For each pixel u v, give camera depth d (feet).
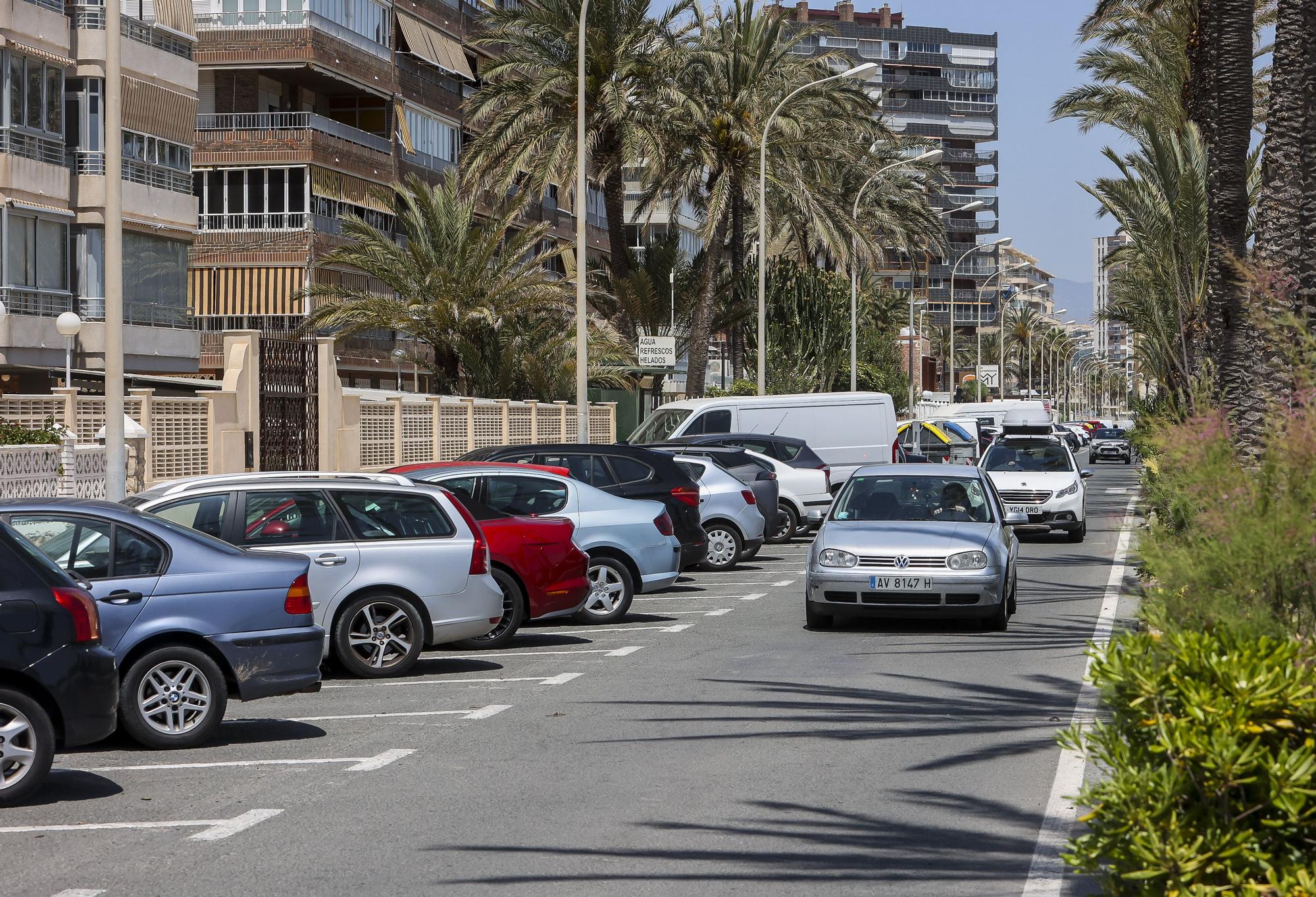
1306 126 68.39
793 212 248.52
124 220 192.24
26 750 38.88
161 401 114.93
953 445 217.15
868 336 394.73
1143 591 35.29
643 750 45.16
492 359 200.34
